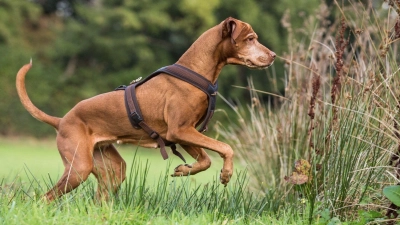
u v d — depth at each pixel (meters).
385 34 7.61
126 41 33.75
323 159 7.43
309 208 7.21
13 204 6.54
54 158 20.91
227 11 33.97
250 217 7.12
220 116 30.98
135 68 34.56
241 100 32.38
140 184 7.36
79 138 7.67
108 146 8.12
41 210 6.56
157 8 33.69
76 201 6.97
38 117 7.89
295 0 31.09
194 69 7.55
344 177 7.14
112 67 35.28
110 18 33.81
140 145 7.87
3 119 32.34
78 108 7.80
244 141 11.09
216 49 7.57
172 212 7.01
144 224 6.45
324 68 9.46
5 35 34.75
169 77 7.59
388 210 6.82
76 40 34.88
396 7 7.32
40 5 38.78
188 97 7.44
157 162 19.47
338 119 7.48
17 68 34.00
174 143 7.74
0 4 35.91
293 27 30.08
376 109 7.50
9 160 18.70
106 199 7.62
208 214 6.97
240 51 7.57
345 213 7.20
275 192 8.46
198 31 33.97
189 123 7.49
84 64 35.81
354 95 7.82
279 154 9.08
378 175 7.37
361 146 7.22
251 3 32.88
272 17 32.56
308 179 7.20
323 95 8.79
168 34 35.12
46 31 38.25
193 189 8.01
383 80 7.31
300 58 9.59
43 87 34.28
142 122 7.61
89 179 8.30
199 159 7.75
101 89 34.81
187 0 33.09
